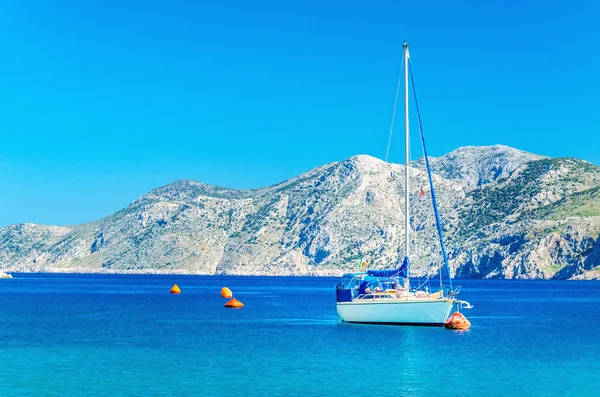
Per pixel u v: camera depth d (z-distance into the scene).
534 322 94.56
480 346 64.94
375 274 78.94
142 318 101.06
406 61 83.44
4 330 81.31
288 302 154.75
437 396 43.50
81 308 127.00
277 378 48.66
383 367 53.19
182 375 49.78
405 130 81.88
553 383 47.44
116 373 50.59
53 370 51.88
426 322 76.25
